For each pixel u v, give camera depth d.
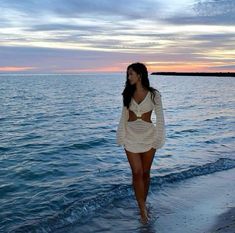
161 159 9.70
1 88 69.12
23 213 5.96
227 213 5.77
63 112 24.84
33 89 65.31
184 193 6.75
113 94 49.00
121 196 6.51
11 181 7.79
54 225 5.38
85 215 5.73
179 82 108.31
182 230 5.19
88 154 10.55
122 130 5.42
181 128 16.41
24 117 21.73
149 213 5.80
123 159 9.84
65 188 7.19
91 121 19.56
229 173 8.09
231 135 14.29
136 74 5.24
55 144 12.25
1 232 5.23
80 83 104.31
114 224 5.45
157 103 5.34
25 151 11.13
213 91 57.09
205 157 10.09
